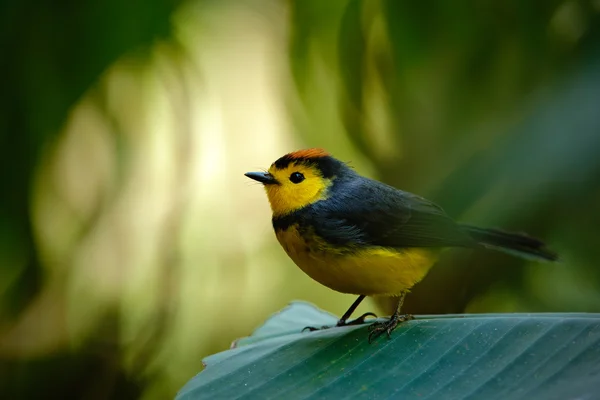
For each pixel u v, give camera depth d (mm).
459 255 11586
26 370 12852
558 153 9250
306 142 12398
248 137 12938
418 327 6711
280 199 8766
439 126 11391
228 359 6852
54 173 11758
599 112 9211
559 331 6090
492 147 10016
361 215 8477
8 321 12500
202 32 12766
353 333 7039
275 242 12867
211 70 12758
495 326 6379
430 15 11344
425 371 6172
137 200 12430
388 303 12438
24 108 11125
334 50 12008
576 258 10391
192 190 12656
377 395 6039
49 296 12492
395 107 11711
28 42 10953
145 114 12047
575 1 10781
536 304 11750
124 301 12680
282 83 12625
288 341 7105
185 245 12648
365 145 11961
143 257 12578
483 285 11688
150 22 11344
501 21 11141
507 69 11094
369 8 11664
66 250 12289
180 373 12664
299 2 11961
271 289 12781
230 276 12719
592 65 9656
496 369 5941
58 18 10969
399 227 8492
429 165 11266
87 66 11156
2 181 11352
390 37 11555
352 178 8977
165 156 12344
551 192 9398
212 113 12797
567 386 5461
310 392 6184
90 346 12906
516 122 10008
